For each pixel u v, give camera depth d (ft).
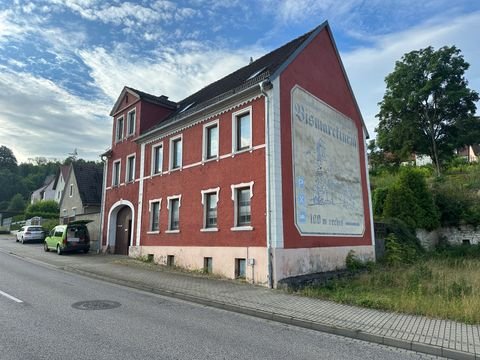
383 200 83.15
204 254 49.08
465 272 45.11
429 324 23.67
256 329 23.26
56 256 69.72
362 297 31.22
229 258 44.93
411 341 20.21
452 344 19.76
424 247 73.41
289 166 43.60
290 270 40.60
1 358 16.11
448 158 121.49
